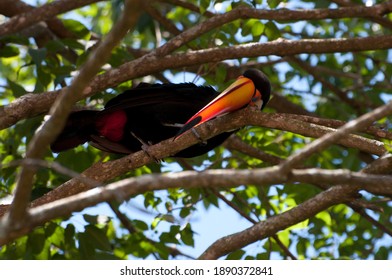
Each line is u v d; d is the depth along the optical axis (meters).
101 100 11.92
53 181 11.98
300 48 10.65
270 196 12.60
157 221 11.87
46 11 9.60
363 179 6.37
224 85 11.40
